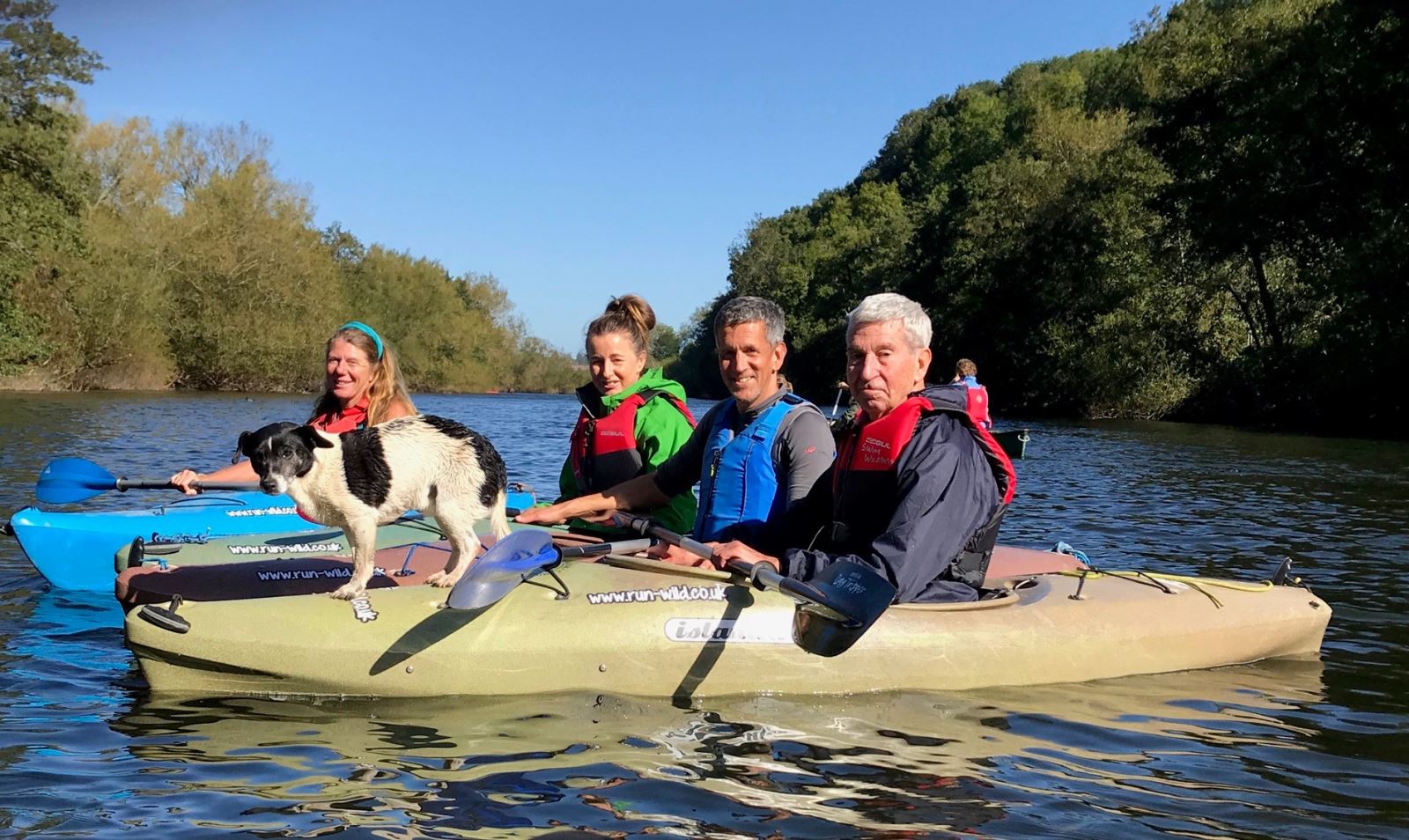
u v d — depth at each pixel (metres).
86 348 37.56
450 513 4.34
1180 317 31.47
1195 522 9.10
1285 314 29.81
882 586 3.57
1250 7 31.55
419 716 3.74
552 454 16.17
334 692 3.92
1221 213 27.53
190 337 41.59
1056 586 4.78
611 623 4.05
